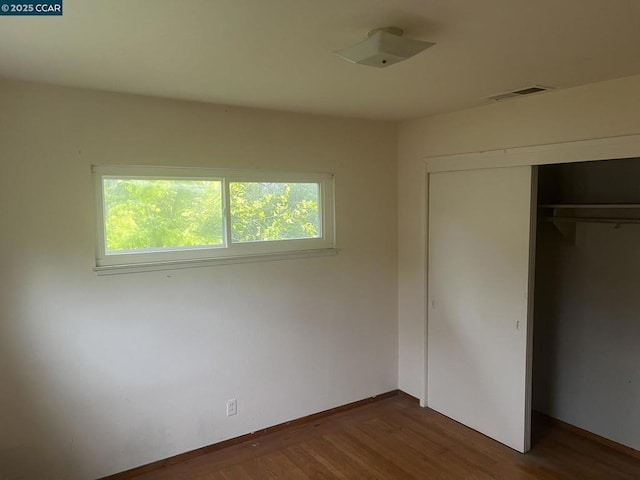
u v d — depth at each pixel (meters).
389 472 3.09
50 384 2.75
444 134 3.69
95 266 2.85
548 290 3.76
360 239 3.98
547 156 3.00
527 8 1.63
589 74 2.53
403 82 2.66
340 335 3.93
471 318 3.59
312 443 3.47
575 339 3.60
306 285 3.71
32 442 2.72
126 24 1.73
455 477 3.02
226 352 3.36
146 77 2.49
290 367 3.67
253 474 3.08
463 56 2.18
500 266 3.34
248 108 3.34
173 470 3.12
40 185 2.65
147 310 3.03
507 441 3.39
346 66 2.31
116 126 2.86
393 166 4.13
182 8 1.59
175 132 3.06
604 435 3.44
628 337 3.27
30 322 2.67
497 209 3.34
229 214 3.34
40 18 1.66
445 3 1.58
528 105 3.08
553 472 3.06
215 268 3.27
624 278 3.28
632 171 3.25
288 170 3.56
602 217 3.40
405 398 4.26
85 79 2.53
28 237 2.64
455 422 3.78
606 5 1.60
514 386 3.30
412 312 4.12
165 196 3.11
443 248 3.78
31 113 2.60
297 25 1.76
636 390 3.23
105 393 2.92
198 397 3.26
